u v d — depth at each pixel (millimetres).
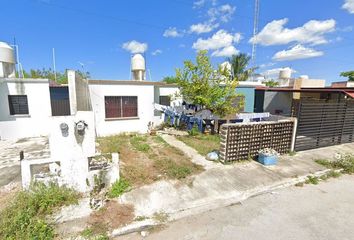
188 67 9984
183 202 4281
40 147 8219
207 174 5605
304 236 3348
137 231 3447
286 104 14547
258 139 6867
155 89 12328
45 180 4109
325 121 8383
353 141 9562
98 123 10055
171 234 3369
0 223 3186
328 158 7262
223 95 9945
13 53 10055
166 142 9023
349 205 4367
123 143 8523
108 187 4555
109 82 10016
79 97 6613
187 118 11570
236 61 27109
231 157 6480
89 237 3166
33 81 9852
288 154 7566
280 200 4527
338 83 18516
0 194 4328
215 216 3889
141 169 5656
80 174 4273
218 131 10812
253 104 15180
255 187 5023
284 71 19531
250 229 3508
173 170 5578
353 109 9156
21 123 9859
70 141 4133
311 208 4219
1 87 9344
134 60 12422
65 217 3572
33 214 3525
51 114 10508
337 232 3467
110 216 3662
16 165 6117
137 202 4160
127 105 10727
